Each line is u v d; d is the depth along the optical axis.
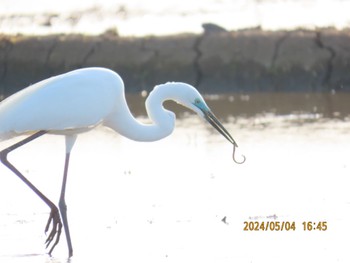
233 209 13.78
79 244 12.51
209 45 26.44
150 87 26.00
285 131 19.84
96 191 15.22
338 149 17.62
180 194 14.77
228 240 12.39
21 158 17.98
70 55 26.41
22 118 12.44
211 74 26.11
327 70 25.86
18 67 26.30
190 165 16.86
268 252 11.80
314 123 20.75
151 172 16.44
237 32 27.00
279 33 26.67
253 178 15.64
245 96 25.11
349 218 13.13
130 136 13.28
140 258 11.77
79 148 18.94
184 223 13.22
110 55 26.39
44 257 12.03
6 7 35.09
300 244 12.12
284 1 35.59
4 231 13.13
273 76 25.94
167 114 13.28
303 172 15.88
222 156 17.50
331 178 15.39
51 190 15.40
